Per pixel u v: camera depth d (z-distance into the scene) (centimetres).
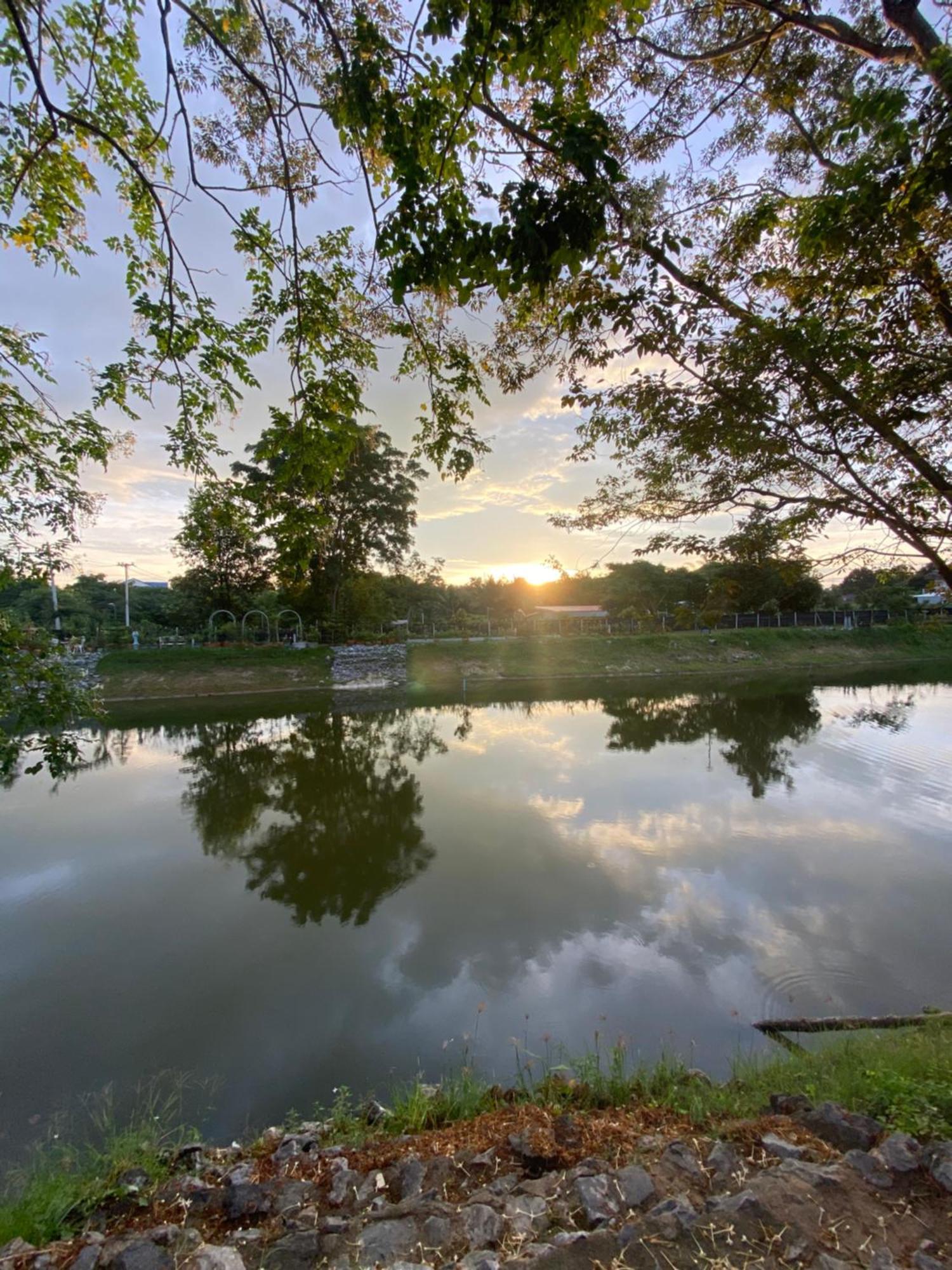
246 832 966
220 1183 271
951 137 212
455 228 219
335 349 333
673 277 309
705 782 1218
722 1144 223
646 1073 379
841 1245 170
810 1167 201
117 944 630
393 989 542
